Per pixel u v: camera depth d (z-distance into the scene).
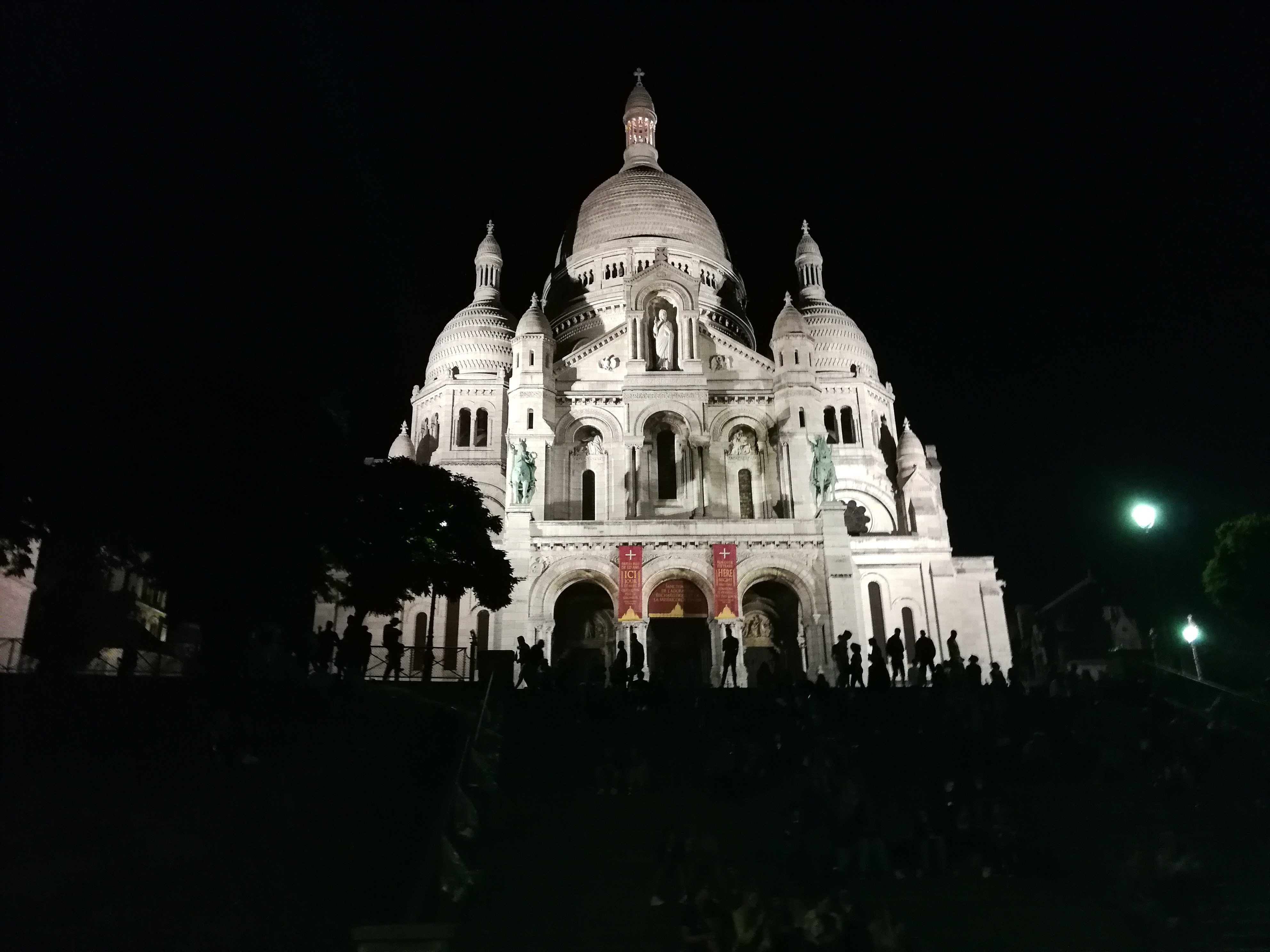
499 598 51.06
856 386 86.75
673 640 61.38
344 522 47.53
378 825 25.98
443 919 22.03
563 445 66.88
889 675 45.12
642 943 21.97
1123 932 23.05
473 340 87.00
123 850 23.61
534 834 26.88
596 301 85.19
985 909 23.56
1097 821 28.20
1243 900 24.58
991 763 31.66
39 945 20.33
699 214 94.88
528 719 34.78
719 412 68.75
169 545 41.88
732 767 29.14
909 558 72.38
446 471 53.25
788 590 61.81
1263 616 56.84
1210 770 30.75
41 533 40.69
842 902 21.05
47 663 45.44
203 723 30.39
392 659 41.94
